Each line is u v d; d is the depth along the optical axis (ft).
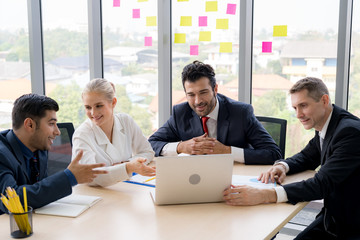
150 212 5.35
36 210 5.32
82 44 12.13
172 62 11.48
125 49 11.89
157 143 8.38
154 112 11.90
